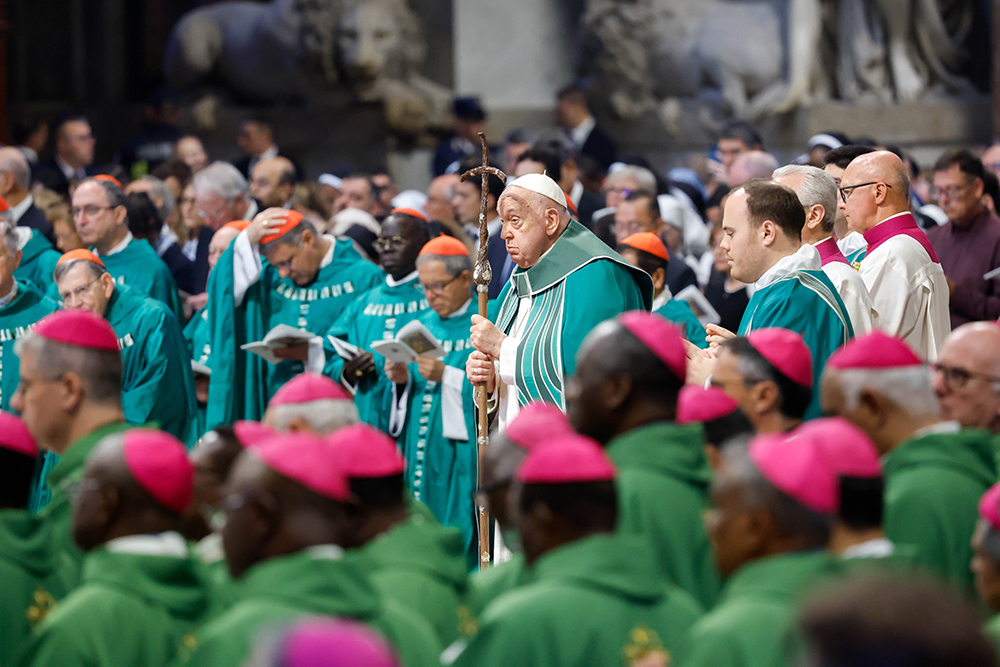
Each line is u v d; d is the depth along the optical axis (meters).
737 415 12.69
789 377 13.97
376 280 27.55
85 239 28.20
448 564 11.08
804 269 17.64
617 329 11.59
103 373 14.00
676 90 56.50
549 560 9.30
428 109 57.25
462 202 32.41
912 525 11.85
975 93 53.53
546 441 10.38
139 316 24.30
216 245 28.66
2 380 24.64
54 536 12.70
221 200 32.88
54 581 11.97
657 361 11.45
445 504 24.33
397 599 10.58
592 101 57.81
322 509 9.08
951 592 5.83
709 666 8.57
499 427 20.98
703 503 11.38
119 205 28.33
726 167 40.62
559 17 60.72
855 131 53.06
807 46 53.47
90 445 13.61
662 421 11.58
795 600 8.58
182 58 60.75
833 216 19.11
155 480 10.23
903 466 12.21
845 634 5.61
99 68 68.25
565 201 20.58
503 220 20.50
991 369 13.17
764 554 9.25
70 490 12.95
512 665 8.90
